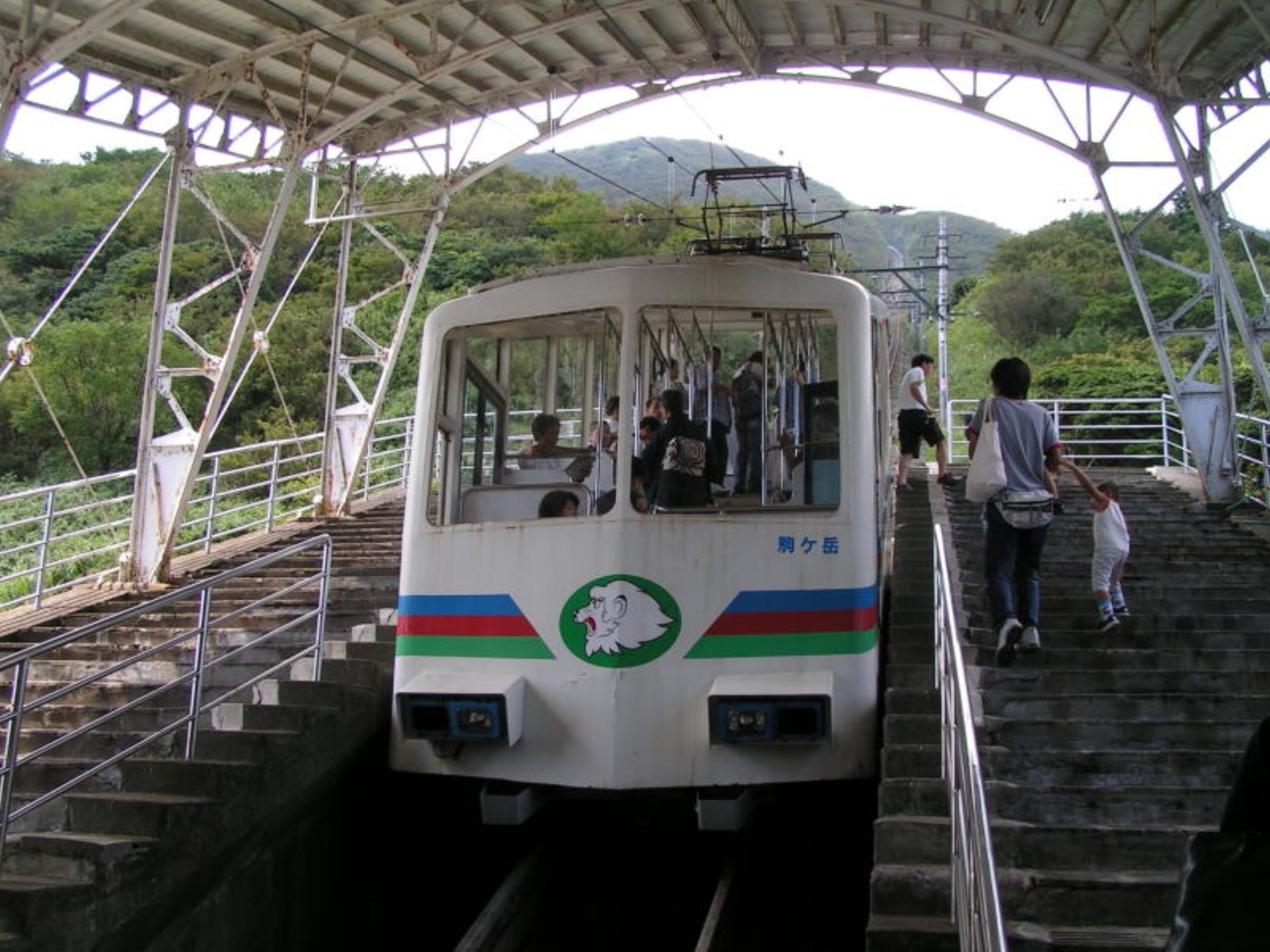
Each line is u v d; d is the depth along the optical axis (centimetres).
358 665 852
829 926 801
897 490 1352
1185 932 234
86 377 2981
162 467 1370
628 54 1527
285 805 724
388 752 841
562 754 713
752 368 756
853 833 809
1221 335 1449
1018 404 751
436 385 800
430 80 1360
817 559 727
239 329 1377
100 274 3803
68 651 1103
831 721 699
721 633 712
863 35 1502
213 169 1394
